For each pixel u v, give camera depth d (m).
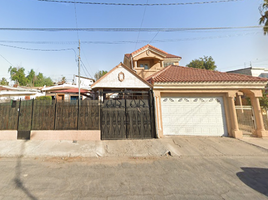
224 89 8.09
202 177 3.76
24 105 7.34
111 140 6.93
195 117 8.20
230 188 3.22
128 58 14.62
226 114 8.15
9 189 3.10
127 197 2.82
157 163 4.77
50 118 7.09
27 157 5.25
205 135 8.04
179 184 3.38
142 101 7.60
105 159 5.11
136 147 6.12
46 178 3.64
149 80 9.10
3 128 7.30
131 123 7.29
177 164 4.68
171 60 17.06
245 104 11.84
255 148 6.19
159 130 7.54
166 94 8.31
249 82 8.00
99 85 7.64
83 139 6.89
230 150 5.96
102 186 3.25
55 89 17.47
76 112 7.11
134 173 3.98
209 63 28.06
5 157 5.26
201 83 7.97
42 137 6.90
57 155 5.36
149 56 13.20
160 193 2.98
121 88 8.13
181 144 6.59
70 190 3.07
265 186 3.31
